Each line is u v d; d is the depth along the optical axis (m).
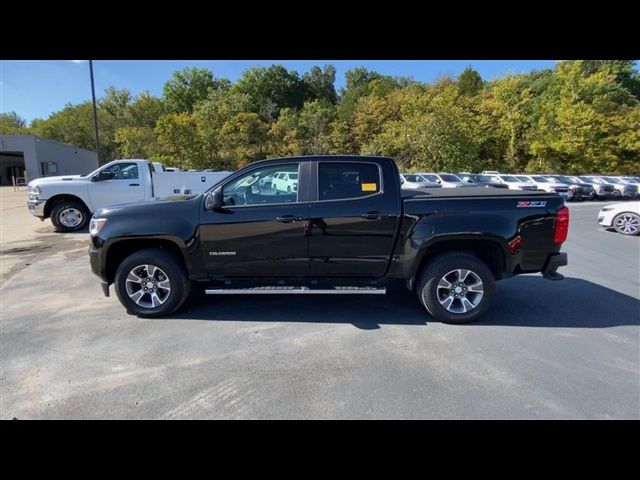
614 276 6.14
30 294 5.12
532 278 5.96
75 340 3.73
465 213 4.04
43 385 2.95
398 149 33.22
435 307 4.12
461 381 2.99
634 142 33.34
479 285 4.09
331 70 68.06
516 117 34.28
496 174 24.92
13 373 3.13
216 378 3.04
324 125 44.06
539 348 3.58
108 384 2.96
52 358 3.38
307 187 4.15
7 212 14.72
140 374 3.11
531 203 4.06
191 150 28.94
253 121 35.88
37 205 10.05
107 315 4.38
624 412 2.63
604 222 10.86
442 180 22.05
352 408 2.67
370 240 4.11
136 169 10.62
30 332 3.92
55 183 10.12
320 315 4.37
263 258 4.16
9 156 43.59
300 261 4.16
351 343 3.66
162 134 28.48
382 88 54.62
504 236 4.01
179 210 4.19
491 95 37.62
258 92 58.00
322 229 4.08
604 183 24.25
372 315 4.37
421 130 31.11
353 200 4.09
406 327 4.05
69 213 10.23
